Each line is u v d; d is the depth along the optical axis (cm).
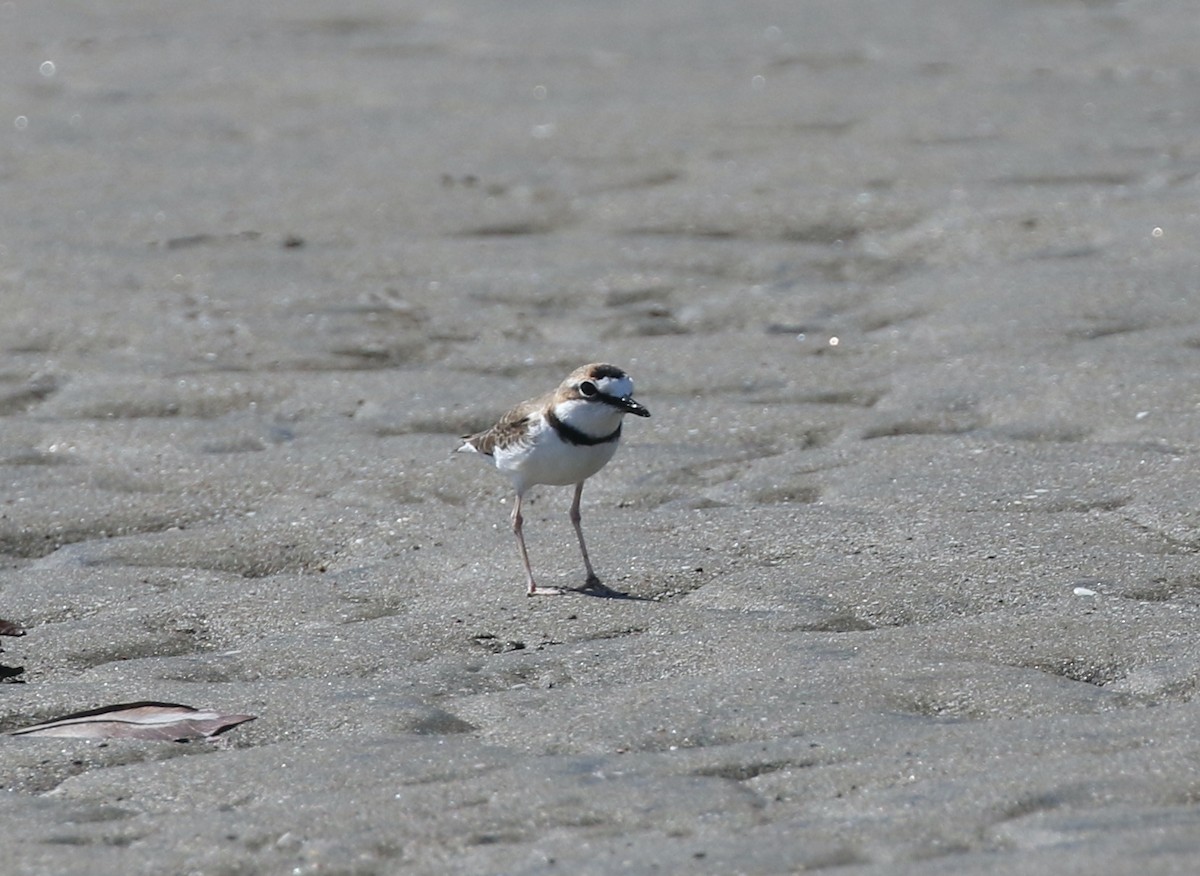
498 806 675
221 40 3191
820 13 3356
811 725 751
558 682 832
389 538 1071
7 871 630
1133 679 805
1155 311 1453
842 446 1213
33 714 803
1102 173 1962
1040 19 3238
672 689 800
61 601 972
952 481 1116
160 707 796
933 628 873
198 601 966
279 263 1712
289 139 2309
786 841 634
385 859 636
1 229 1841
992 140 2159
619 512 1105
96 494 1148
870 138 2197
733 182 1989
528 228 1859
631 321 1534
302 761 725
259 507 1138
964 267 1659
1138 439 1191
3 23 3434
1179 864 594
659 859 623
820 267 1686
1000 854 615
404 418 1296
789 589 943
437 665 855
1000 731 730
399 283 1650
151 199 1977
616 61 2866
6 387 1366
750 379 1368
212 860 637
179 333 1492
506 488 1156
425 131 2333
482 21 3338
